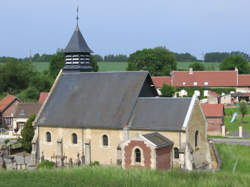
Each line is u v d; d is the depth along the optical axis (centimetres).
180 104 3988
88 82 4738
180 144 3788
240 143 5225
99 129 4225
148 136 3694
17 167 4403
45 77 11175
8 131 7750
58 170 3425
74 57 5109
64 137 4469
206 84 10525
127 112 4162
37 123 4619
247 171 4022
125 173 3138
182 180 2827
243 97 10375
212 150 4669
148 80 4494
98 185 2755
